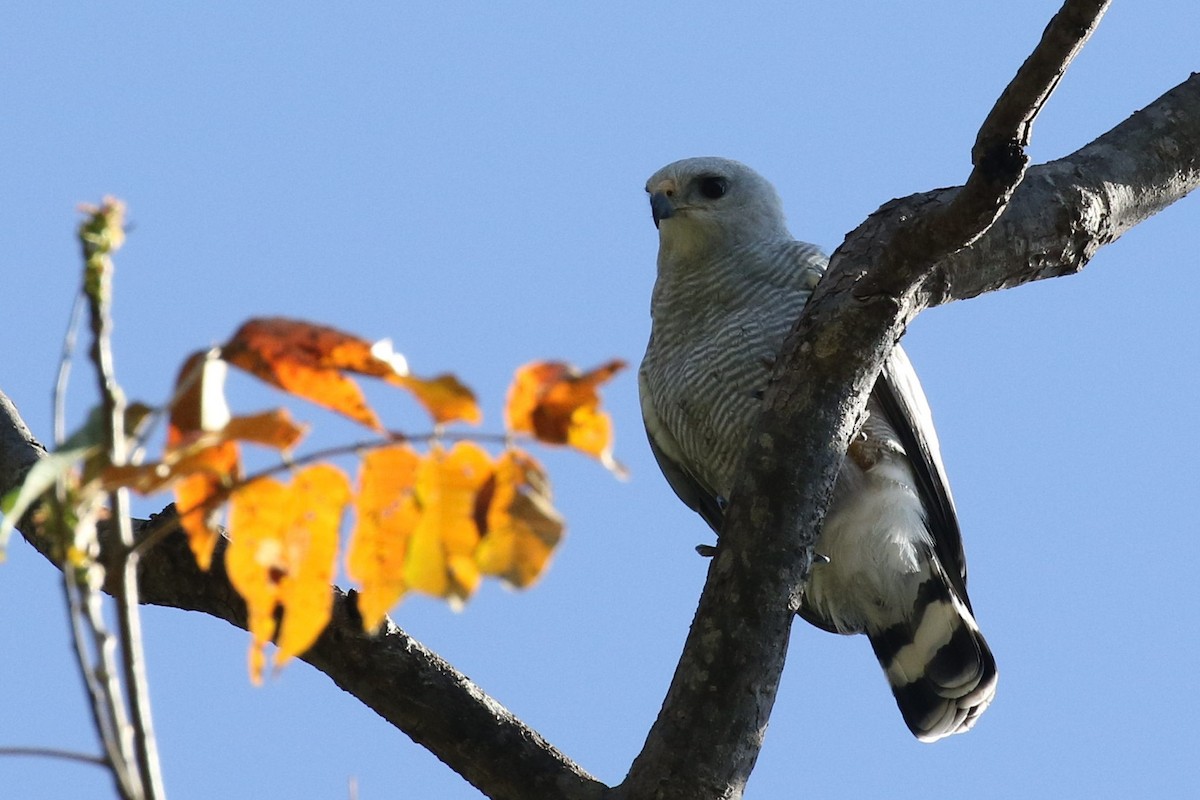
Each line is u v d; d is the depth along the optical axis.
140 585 7.05
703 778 6.94
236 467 3.79
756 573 7.15
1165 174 8.91
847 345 7.30
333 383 3.80
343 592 7.06
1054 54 6.20
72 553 3.37
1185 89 9.20
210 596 6.99
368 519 3.84
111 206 3.29
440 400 3.75
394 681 7.04
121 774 3.40
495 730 7.10
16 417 7.47
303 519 3.85
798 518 7.22
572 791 7.05
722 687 7.03
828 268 7.79
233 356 3.71
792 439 7.29
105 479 3.36
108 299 3.28
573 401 3.71
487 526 3.85
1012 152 6.54
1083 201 8.46
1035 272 8.49
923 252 7.04
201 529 3.81
